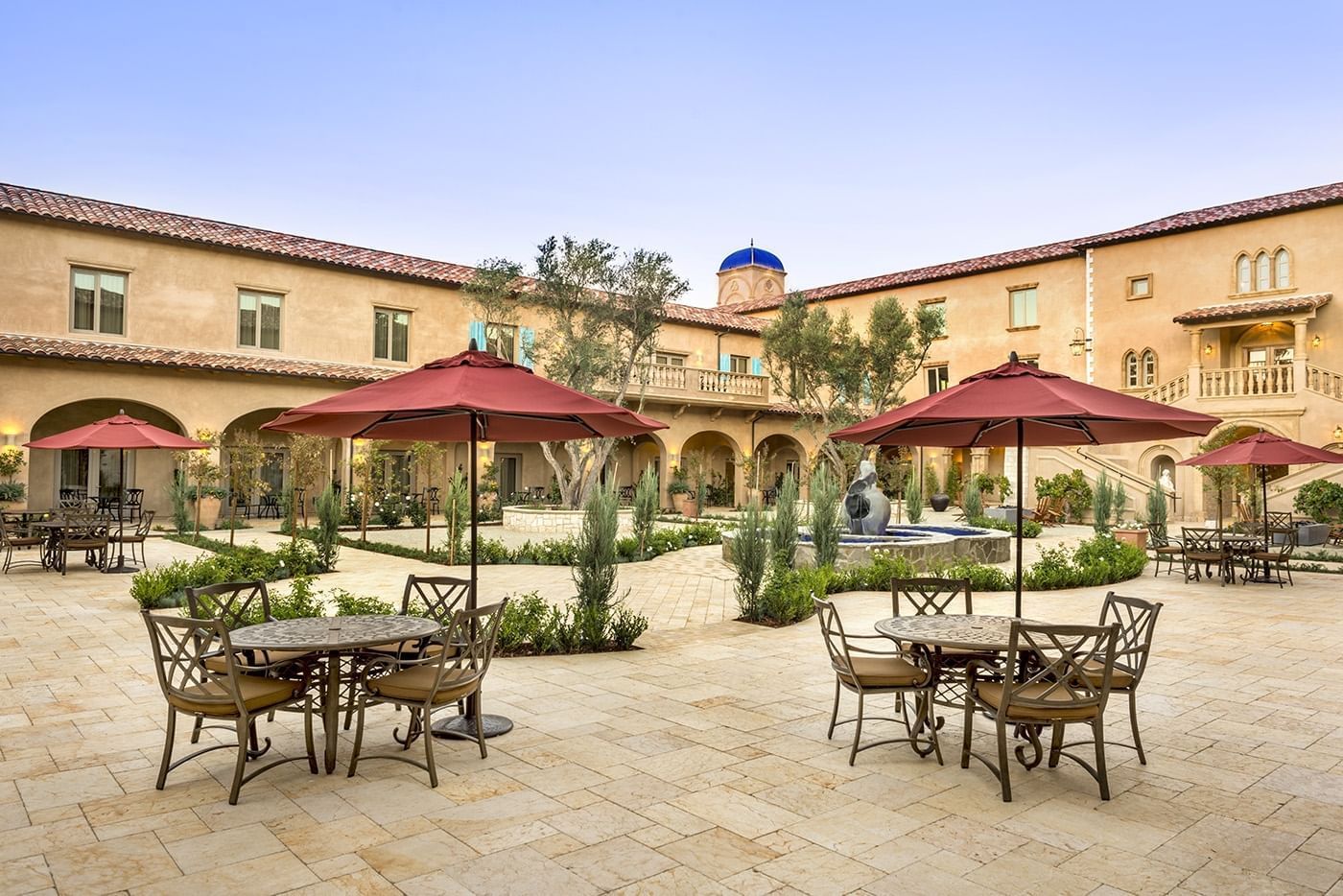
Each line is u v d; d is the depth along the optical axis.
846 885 3.68
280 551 14.11
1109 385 30.62
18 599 11.38
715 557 17.08
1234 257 27.97
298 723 6.05
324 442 22.30
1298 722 6.25
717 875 3.77
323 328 26.14
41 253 21.64
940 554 15.30
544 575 14.29
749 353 37.06
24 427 20.53
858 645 8.95
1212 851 4.06
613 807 4.55
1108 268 30.78
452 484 15.98
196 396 22.92
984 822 4.38
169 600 10.24
